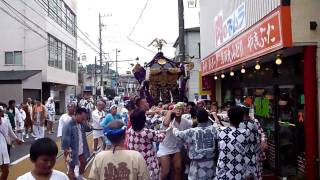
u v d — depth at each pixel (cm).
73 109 1168
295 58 949
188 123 889
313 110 810
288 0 780
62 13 4444
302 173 930
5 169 1005
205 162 753
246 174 704
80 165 1060
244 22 1057
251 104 1323
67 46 4703
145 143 767
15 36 3766
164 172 867
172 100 1723
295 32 791
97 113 1495
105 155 529
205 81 1848
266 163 1152
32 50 3775
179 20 1755
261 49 896
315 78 809
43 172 409
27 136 2334
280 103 1062
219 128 722
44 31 3744
